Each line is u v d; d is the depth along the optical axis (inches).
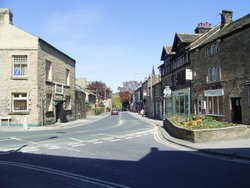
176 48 1676.9
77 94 2023.9
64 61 1690.5
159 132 1011.3
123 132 1007.0
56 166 450.9
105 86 4404.5
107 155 538.9
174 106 1740.9
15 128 1187.9
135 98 4608.8
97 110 3314.5
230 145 601.3
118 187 329.4
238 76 1013.2
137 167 433.1
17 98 1306.6
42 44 1355.8
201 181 346.6
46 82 1396.4
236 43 1024.2
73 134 936.3
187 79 1409.9
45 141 752.3
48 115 1414.9
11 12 1348.4
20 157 531.2
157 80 2755.9
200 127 721.0
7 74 1295.5
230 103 1065.5
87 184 344.8
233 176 366.6
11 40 1305.4
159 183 342.6
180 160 482.0
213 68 1194.6
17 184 349.4
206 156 516.4
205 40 1320.1
